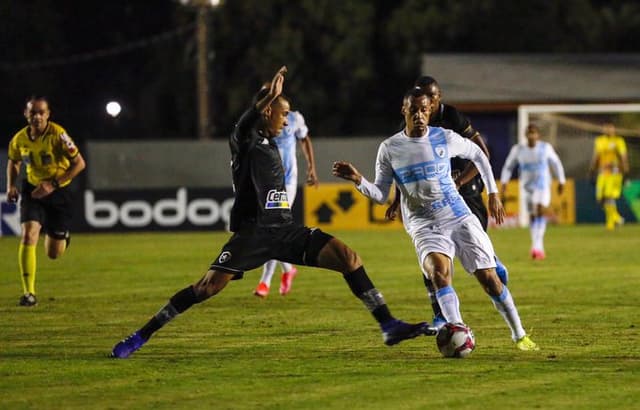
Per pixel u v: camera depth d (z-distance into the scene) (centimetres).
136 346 2608
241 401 2144
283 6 10738
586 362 2514
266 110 2519
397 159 2555
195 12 10688
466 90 8906
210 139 8625
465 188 2878
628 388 2236
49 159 3541
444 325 2542
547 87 8906
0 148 10975
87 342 2873
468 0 10788
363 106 10994
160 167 8062
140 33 11956
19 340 2911
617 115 8181
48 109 3541
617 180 7156
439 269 2525
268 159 2519
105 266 5078
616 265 4894
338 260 2514
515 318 2631
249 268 2523
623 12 10950
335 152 7931
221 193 7519
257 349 2733
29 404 2136
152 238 6962
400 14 10756
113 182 8075
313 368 2466
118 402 2145
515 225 7619
